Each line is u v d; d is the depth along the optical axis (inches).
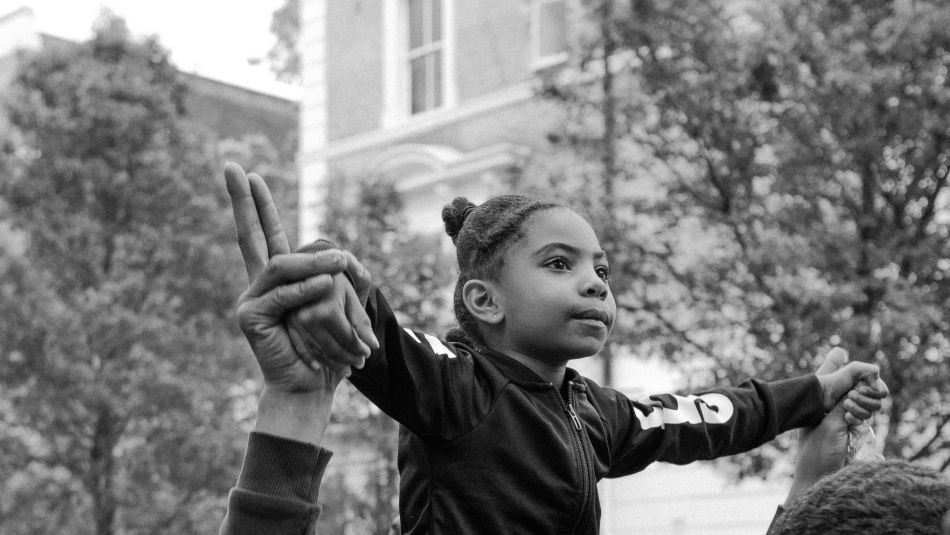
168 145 541.3
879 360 306.5
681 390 329.7
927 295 306.8
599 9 349.4
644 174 382.0
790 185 326.3
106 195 525.0
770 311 321.7
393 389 94.7
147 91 531.8
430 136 595.2
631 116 351.9
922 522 81.6
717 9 345.7
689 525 480.4
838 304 306.7
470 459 100.7
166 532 495.2
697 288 334.0
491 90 574.9
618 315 344.8
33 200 521.0
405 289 465.7
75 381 488.4
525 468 101.7
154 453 498.0
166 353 514.0
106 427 508.4
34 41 838.5
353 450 516.7
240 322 75.3
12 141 532.1
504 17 572.4
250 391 549.6
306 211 642.2
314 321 74.9
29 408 495.2
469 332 111.4
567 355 106.3
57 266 525.7
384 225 483.5
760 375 314.2
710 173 339.3
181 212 535.5
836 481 85.5
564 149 383.2
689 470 483.5
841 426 122.6
